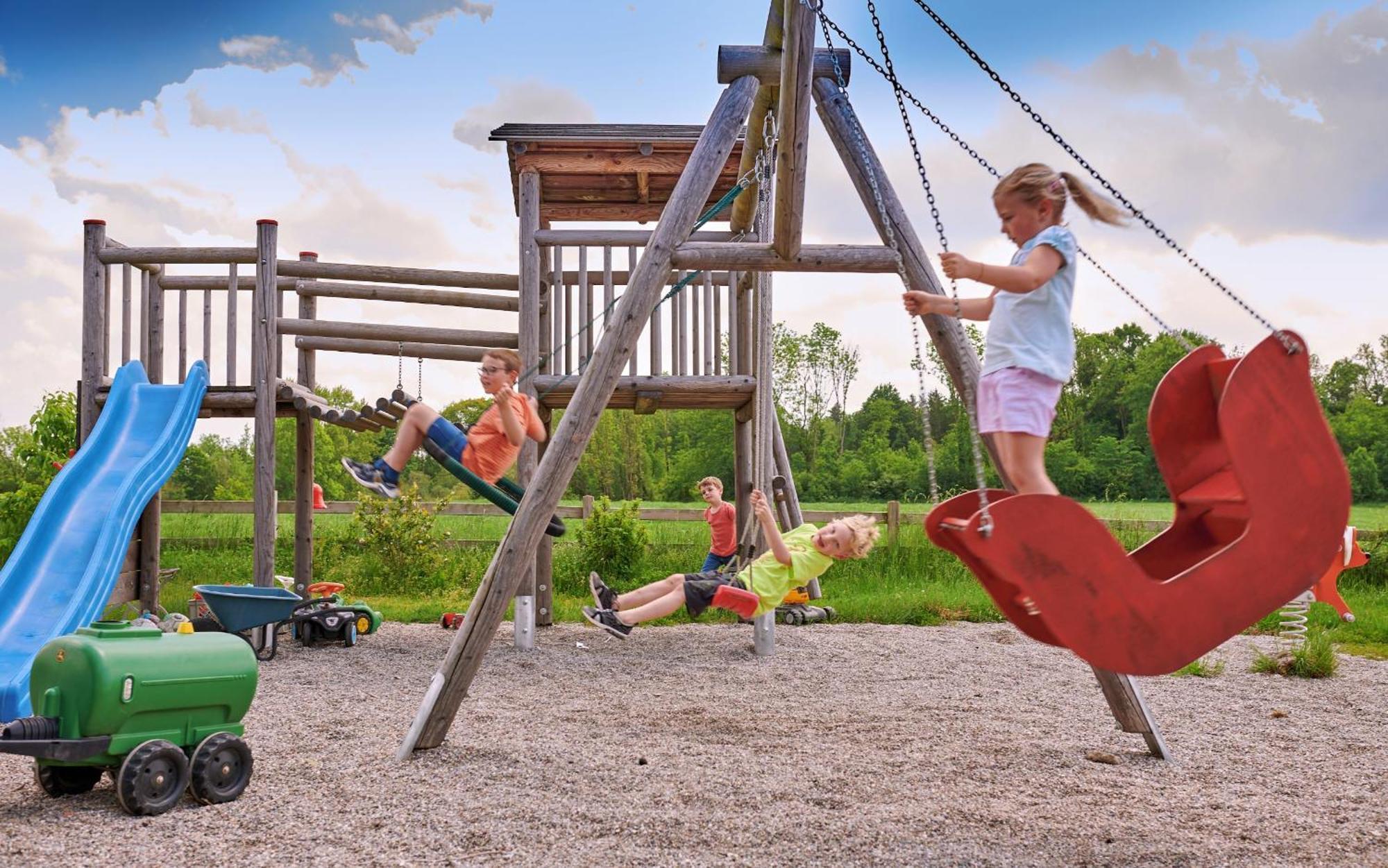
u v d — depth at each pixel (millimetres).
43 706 4746
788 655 10039
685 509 18656
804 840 4309
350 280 11797
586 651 10234
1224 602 3506
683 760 5676
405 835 4328
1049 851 4199
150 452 10242
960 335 5965
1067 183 4035
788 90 5523
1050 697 7934
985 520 3332
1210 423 4184
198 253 11242
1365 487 43094
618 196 12359
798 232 5957
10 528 14977
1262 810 4809
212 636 5184
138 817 4609
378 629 11891
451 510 18797
